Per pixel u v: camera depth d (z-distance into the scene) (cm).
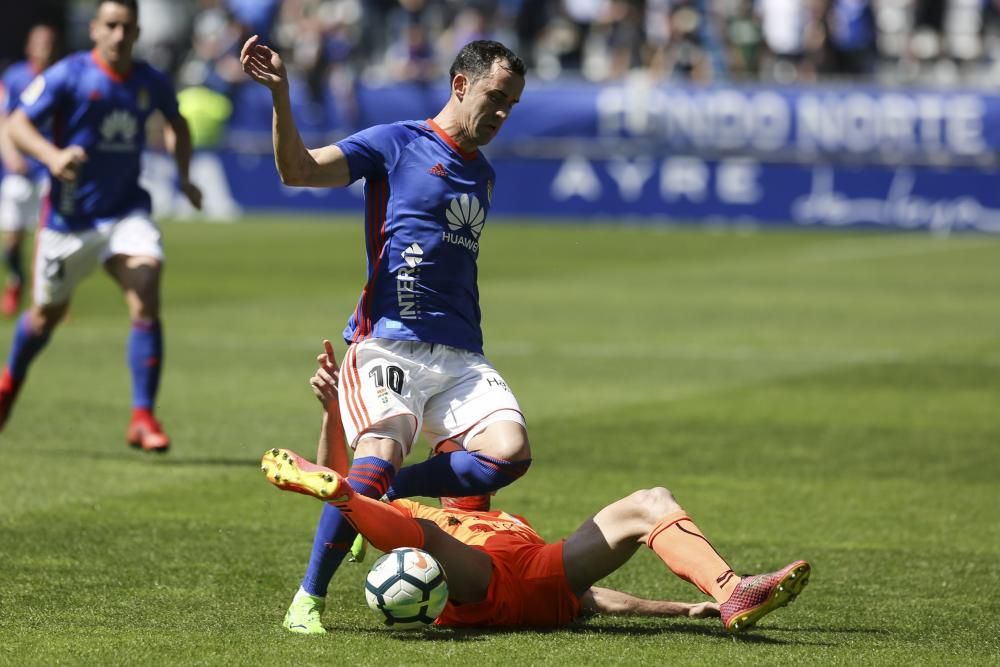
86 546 2244
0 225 5266
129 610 1878
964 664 1672
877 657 1694
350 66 9519
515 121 8875
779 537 2400
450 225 1898
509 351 4531
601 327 5056
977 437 3294
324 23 9281
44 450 3028
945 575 2159
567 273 6581
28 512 2477
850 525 2488
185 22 10894
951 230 8419
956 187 8400
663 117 8700
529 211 8912
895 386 3981
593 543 1806
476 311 1958
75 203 2977
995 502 2673
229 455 3008
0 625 1789
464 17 10050
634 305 5616
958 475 2909
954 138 8381
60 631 1762
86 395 3716
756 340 4809
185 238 7950
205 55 9675
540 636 1781
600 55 9919
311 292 5847
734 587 1705
